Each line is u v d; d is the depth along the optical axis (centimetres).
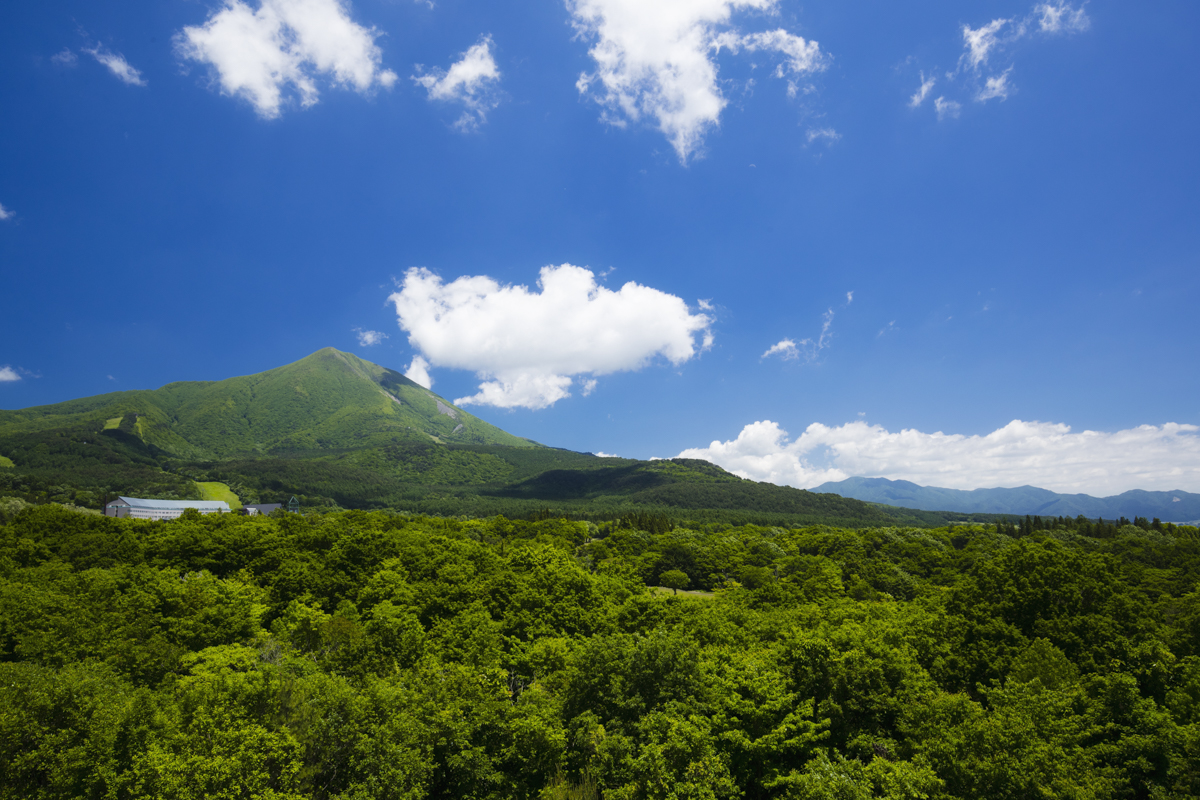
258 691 3100
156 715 2839
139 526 9231
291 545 8262
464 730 3275
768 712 3438
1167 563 9275
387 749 2880
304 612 5722
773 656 4253
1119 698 3650
